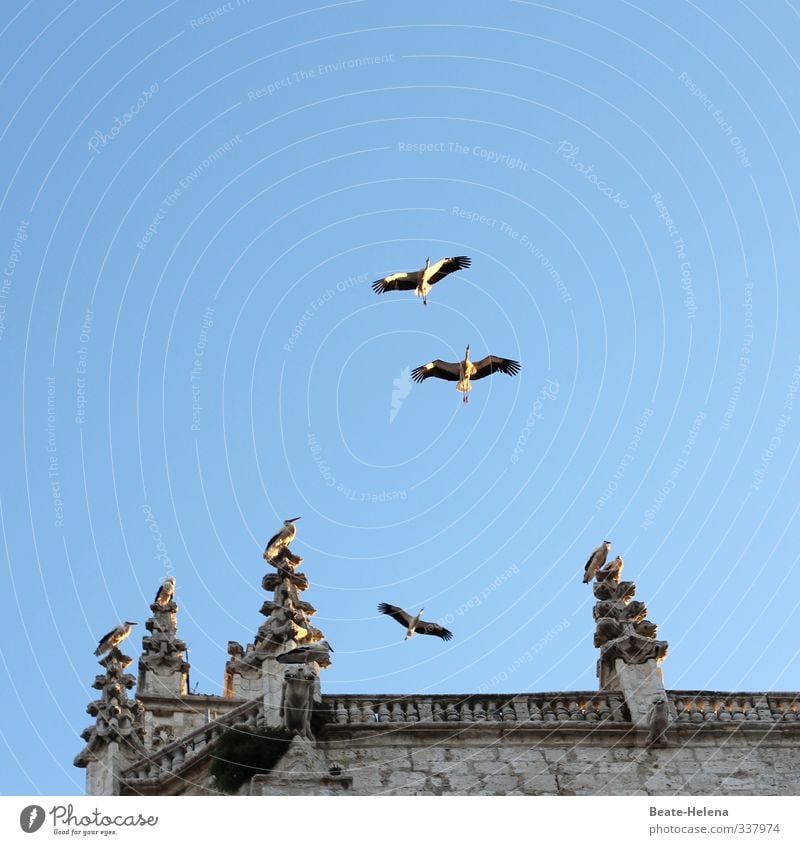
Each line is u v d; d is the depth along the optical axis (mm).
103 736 42469
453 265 47062
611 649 44344
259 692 50188
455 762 41938
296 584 46062
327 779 40531
